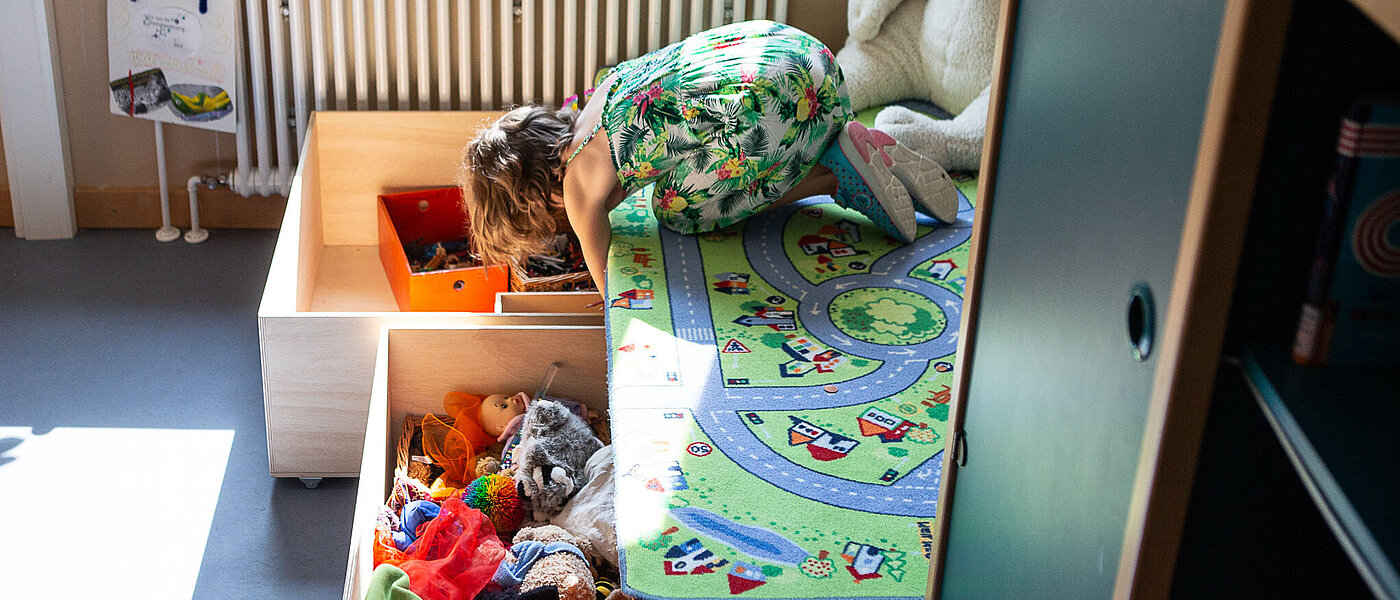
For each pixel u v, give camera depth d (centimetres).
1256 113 53
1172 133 59
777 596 128
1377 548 48
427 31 288
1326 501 51
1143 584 64
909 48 277
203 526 210
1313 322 56
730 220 221
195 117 294
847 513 143
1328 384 56
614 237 220
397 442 215
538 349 212
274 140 308
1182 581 64
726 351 181
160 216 315
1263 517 62
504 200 204
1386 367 57
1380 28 52
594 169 204
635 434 158
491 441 211
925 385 173
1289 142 54
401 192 281
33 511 209
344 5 287
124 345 262
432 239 283
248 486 221
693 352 180
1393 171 53
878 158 217
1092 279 70
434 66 305
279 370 211
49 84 291
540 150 203
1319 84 53
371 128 279
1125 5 65
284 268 224
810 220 230
